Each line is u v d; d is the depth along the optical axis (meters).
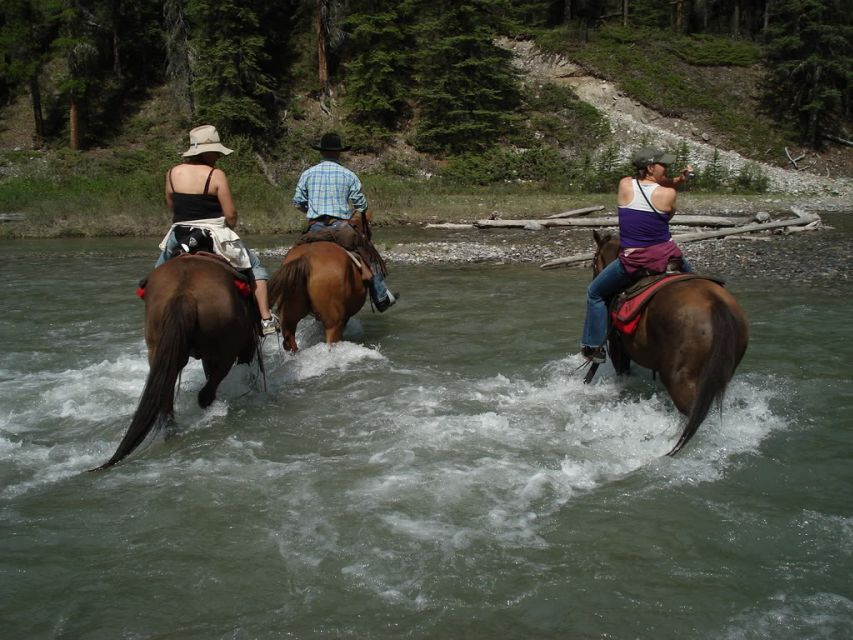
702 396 4.81
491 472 5.02
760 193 34.28
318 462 5.21
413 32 39.94
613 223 22.48
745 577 3.77
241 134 37.72
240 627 3.43
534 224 22.25
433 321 9.68
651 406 6.16
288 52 43.00
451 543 4.11
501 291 11.83
